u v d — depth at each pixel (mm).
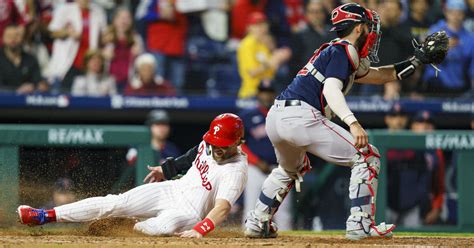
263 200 24797
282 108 23125
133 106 45500
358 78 24344
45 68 45406
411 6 47500
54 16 45406
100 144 38906
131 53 46000
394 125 46406
